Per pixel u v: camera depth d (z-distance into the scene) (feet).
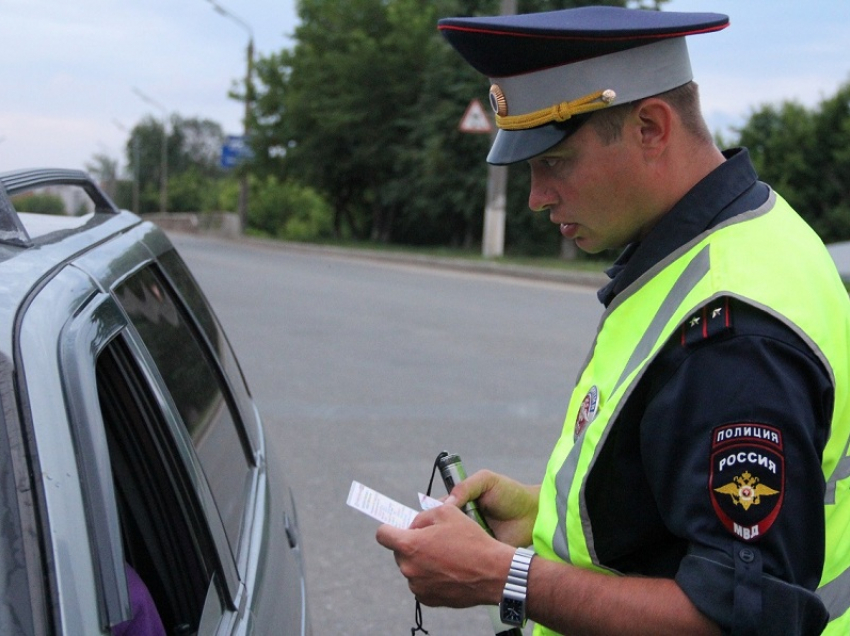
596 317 35.32
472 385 23.48
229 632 4.79
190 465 5.24
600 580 4.16
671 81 4.40
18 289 4.18
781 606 3.67
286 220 105.70
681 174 4.47
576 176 4.50
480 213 75.97
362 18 86.74
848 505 4.33
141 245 6.62
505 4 57.98
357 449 18.13
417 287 45.55
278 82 93.50
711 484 3.79
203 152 285.23
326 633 11.52
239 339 29.12
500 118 4.58
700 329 3.95
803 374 3.85
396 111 84.02
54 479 3.65
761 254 4.16
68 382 3.97
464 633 11.64
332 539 14.14
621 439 4.18
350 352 27.37
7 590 3.45
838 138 62.44
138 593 4.93
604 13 4.50
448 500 5.47
